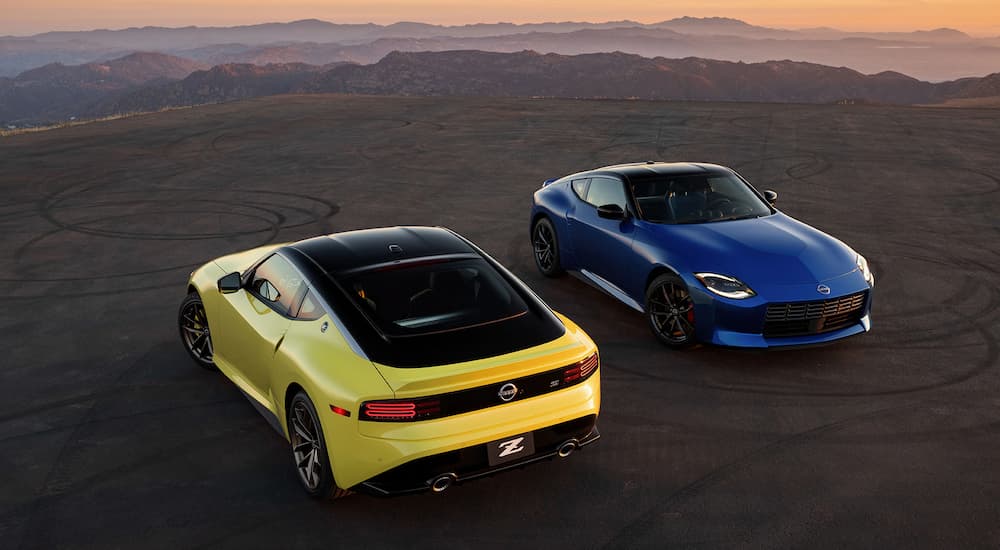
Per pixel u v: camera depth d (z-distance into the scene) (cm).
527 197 1374
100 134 2302
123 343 696
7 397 582
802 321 632
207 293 574
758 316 619
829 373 630
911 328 733
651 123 2406
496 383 385
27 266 952
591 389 422
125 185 1505
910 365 645
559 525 417
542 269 914
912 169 1642
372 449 377
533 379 397
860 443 512
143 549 394
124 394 589
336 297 434
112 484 459
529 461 403
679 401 578
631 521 421
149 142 2112
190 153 1914
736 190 771
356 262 466
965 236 1099
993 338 705
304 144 2031
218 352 582
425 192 1419
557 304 809
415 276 450
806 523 419
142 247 1043
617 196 765
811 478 468
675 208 733
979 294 835
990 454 496
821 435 524
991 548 396
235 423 540
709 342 640
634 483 462
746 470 477
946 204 1313
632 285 725
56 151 1969
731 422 544
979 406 568
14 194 1422
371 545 398
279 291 486
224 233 1119
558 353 404
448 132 2230
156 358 661
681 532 411
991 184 1486
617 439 519
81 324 746
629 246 721
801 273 633
